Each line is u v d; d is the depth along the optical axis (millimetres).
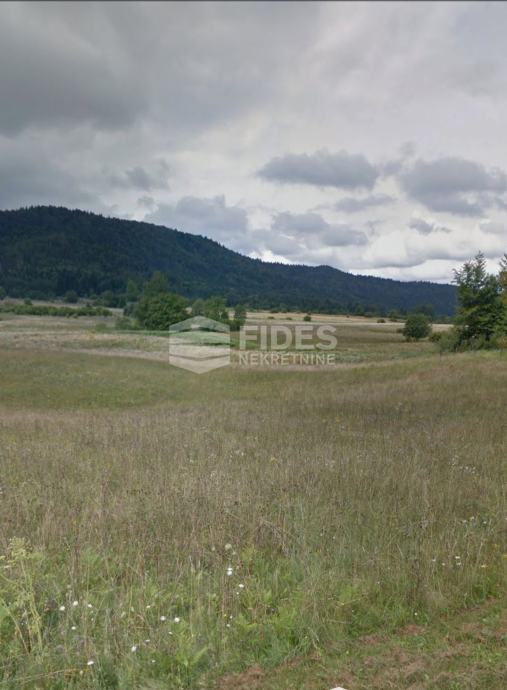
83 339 33500
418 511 4312
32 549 3578
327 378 18641
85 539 3760
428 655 2412
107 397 16188
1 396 15898
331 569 3232
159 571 3309
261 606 2852
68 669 2318
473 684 2193
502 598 2977
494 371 15805
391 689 2168
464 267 29750
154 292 56281
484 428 8195
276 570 3238
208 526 4004
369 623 2713
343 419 9898
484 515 4344
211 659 2400
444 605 2844
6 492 4918
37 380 18797
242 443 7512
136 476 5422
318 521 4086
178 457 6375
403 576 3123
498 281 28531
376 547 3561
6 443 7414
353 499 4668
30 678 2250
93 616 2734
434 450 6719
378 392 13703
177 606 2916
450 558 3336
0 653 2480
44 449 6863
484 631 2613
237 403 13469
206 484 4945
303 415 10672
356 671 2301
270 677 2289
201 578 3154
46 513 4184
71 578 3057
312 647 2510
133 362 24859
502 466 5926
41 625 2646
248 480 5207
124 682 2244
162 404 14711
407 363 20281
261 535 3848
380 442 7367
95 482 5238
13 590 2951
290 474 5391
